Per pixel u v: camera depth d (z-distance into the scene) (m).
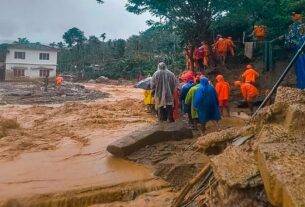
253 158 6.13
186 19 20.52
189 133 11.10
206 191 6.91
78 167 9.66
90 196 7.95
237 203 5.56
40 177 8.86
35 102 23.55
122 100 23.30
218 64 20.19
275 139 6.05
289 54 18.58
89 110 18.88
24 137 12.98
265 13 19.33
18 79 53.72
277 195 4.75
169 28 21.34
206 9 19.98
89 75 56.53
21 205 7.60
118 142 10.55
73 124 15.30
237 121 13.45
